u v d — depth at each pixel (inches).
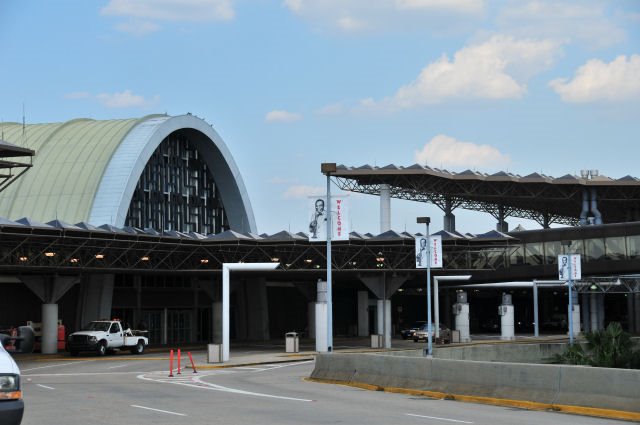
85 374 1686.8
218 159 3838.6
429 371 1135.0
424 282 4207.7
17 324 2861.7
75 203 3240.7
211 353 2068.2
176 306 3531.0
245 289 3782.0
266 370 1856.5
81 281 3031.5
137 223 3447.3
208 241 2854.3
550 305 6195.9
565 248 3909.9
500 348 2642.7
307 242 2908.5
